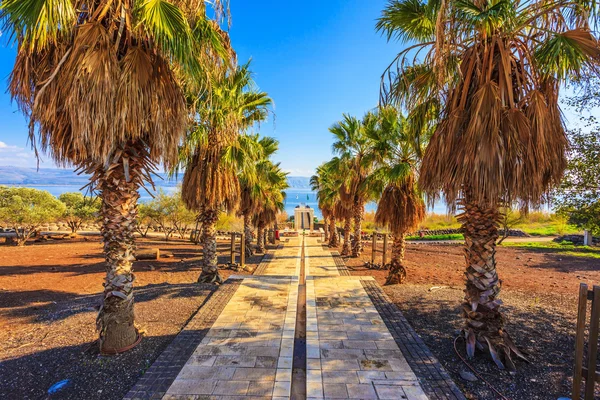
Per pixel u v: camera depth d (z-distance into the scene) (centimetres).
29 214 1648
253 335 451
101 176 386
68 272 961
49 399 299
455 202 384
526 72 376
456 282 791
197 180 744
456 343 413
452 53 399
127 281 395
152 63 370
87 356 377
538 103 340
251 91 802
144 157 414
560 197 542
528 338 427
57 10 301
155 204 1920
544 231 2042
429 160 411
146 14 327
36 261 1155
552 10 362
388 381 334
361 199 1237
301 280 869
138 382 328
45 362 362
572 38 339
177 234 2372
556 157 353
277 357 386
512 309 552
